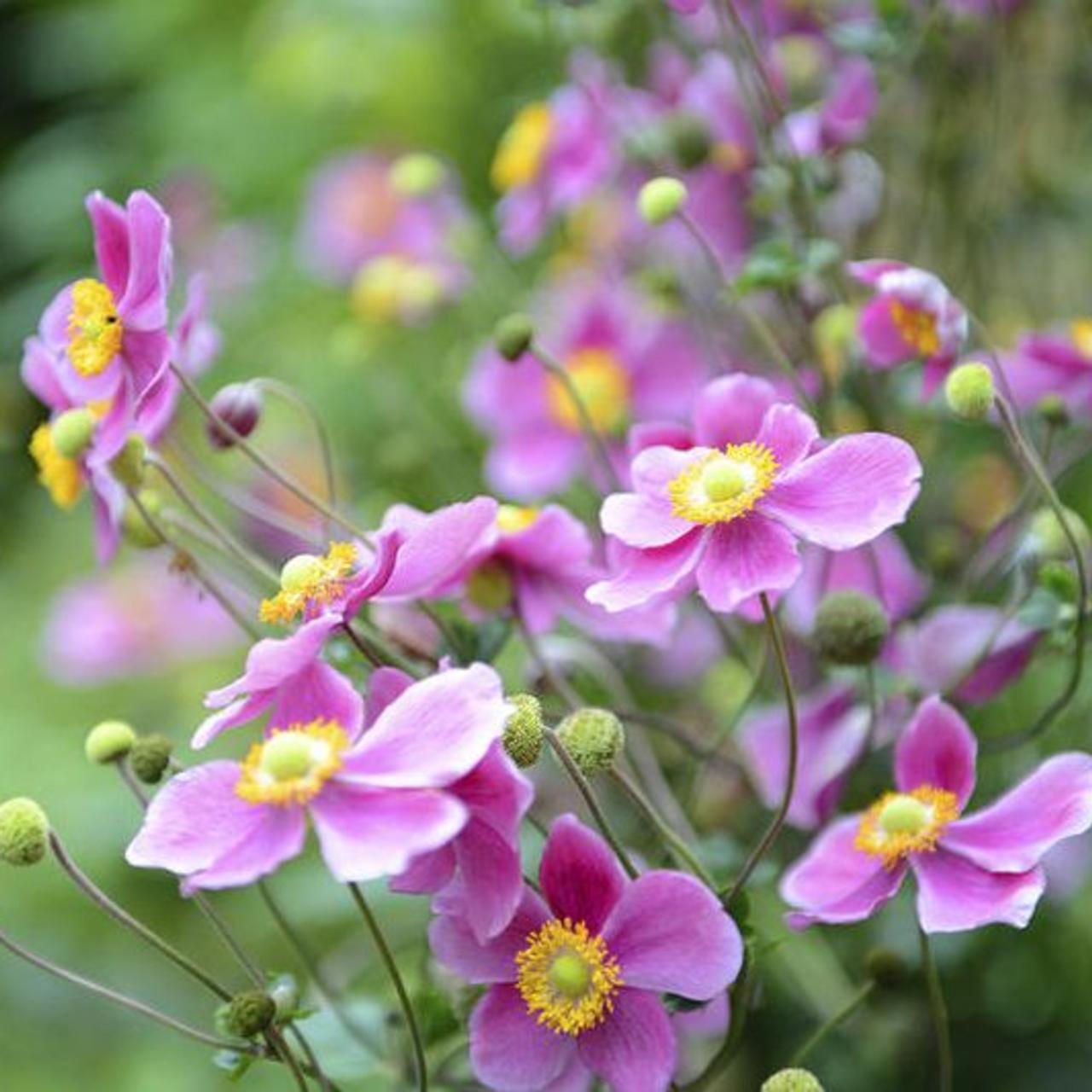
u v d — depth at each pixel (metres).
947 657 0.89
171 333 0.89
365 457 1.37
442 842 0.74
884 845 0.81
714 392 0.83
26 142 2.36
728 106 1.01
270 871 0.75
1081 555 0.84
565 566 0.85
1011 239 1.07
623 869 0.79
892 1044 1.00
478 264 1.13
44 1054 1.21
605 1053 0.78
